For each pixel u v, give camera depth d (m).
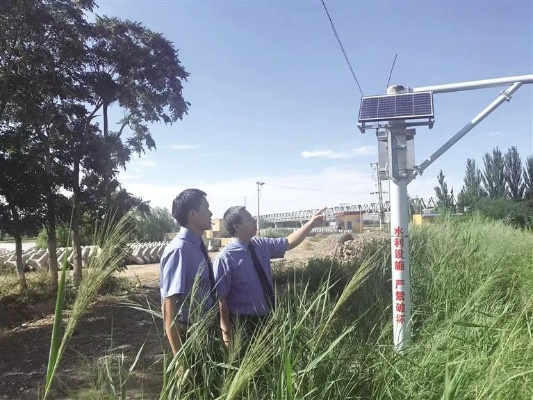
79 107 14.04
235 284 3.99
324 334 3.15
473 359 3.43
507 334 3.96
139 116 15.70
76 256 13.45
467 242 8.23
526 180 33.03
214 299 3.30
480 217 12.96
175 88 15.71
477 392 3.05
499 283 6.35
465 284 6.01
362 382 3.21
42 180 12.83
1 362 7.37
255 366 2.25
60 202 13.30
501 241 9.76
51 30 12.88
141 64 14.78
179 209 3.30
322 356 2.76
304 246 25.61
